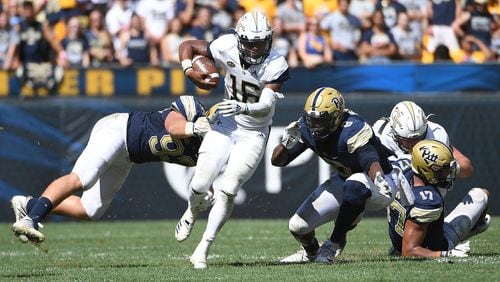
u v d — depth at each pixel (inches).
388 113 1542.8
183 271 807.7
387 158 860.6
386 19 1770.4
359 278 727.7
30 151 1567.4
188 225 859.4
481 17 1785.2
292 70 1588.3
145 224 1498.5
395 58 1764.3
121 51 1770.4
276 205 1536.7
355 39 1774.1
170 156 875.4
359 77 1585.9
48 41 1718.8
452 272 750.5
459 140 1544.0
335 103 812.0
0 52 1792.6
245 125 827.4
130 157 876.6
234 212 1542.8
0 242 1254.9
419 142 865.5
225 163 843.4
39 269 887.7
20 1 1819.6
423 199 850.8
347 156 831.7
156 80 1594.5
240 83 829.2
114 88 1601.9
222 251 1055.0
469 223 912.3
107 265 923.4
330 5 1802.4
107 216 1566.2
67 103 1567.4
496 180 1536.7
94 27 1791.3
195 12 1782.7
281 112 1542.8
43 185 1566.2
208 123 837.2
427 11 1782.7
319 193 877.2
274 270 797.9
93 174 852.6
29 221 802.8
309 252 908.6
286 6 1774.1
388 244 1080.8
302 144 861.2
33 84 1619.1
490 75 1577.3
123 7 1818.4
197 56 847.1
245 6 1814.7
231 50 823.1
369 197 827.4
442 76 1578.5
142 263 936.3
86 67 1605.6
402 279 716.0
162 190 1563.7
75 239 1280.8
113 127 868.6
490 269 768.3
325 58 1745.8
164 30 1780.3
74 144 1566.2
